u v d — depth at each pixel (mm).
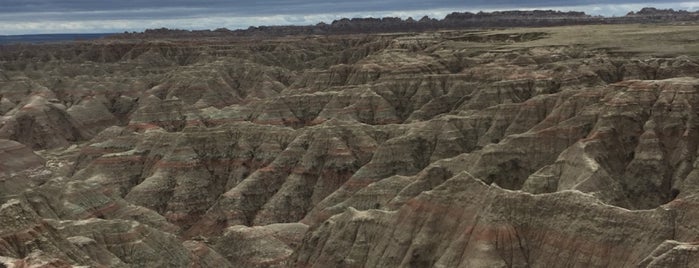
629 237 58656
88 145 144750
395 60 188000
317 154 114625
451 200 69500
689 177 85000
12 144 130750
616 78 146625
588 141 89750
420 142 113500
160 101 161625
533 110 113375
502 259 61875
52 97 198750
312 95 155625
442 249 67312
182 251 79188
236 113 159625
